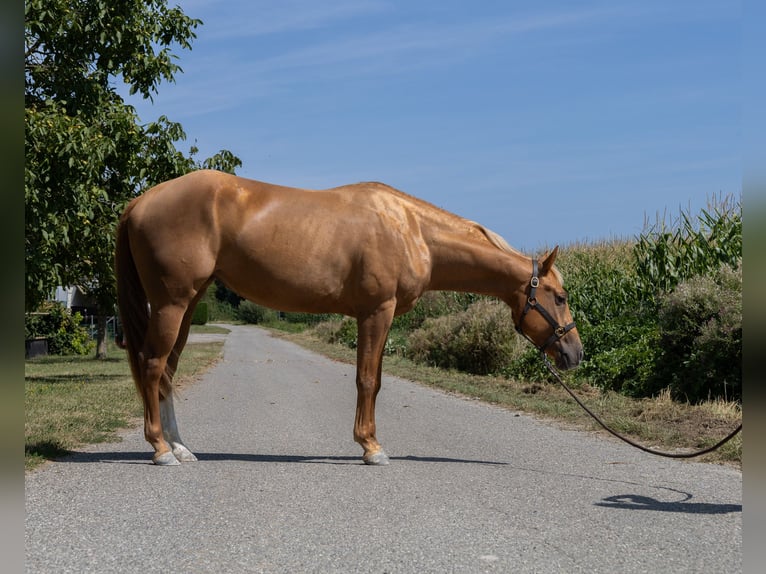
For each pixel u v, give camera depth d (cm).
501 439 770
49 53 1461
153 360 607
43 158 1259
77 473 567
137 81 1625
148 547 388
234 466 608
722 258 1249
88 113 1449
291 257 618
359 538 409
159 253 599
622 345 1302
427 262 670
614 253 1834
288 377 1596
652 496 515
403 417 943
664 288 1342
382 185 682
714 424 833
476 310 1720
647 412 929
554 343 696
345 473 585
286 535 413
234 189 618
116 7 1507
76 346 3012
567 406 1017
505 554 383
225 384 1418
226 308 9300
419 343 1939
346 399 1148
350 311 656
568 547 396
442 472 593
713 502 499
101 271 1557
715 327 997
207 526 429
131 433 788
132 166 1554
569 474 590
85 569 354
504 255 687
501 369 1537
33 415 848
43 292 1349
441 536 414
